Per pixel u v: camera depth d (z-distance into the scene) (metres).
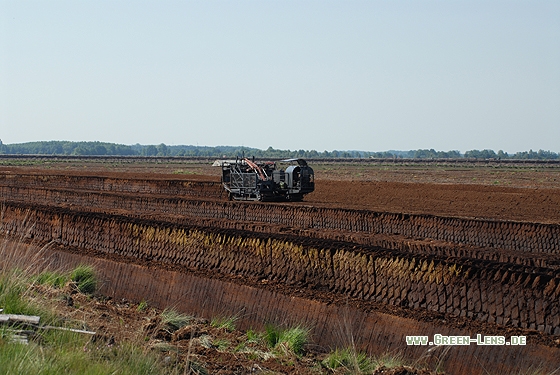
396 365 11.61
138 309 16.44
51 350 9.33
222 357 11.45
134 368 9.22
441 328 12.71
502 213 33.38
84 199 37.84
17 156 173.88
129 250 20.72
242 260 17.56
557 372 10.95
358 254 15.30
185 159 177.00
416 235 25.52
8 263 15.18
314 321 14.30
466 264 13.57
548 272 13.16
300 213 29.06
